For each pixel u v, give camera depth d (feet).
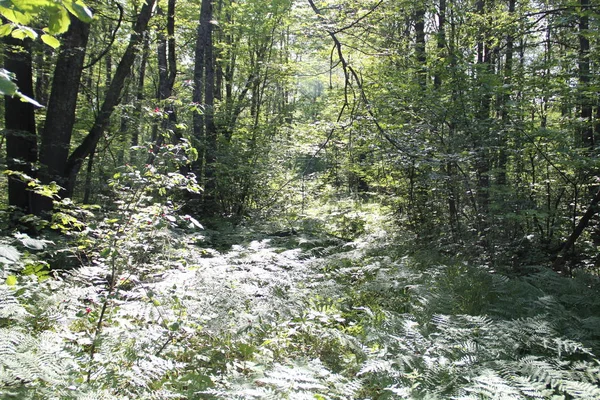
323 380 10.05
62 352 9.16
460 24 30.76
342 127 28.48
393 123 30.55
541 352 14.05
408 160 27.27
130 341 11.33
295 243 30.58
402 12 35.04
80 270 14.14
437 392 10.29
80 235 12.81
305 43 46.85
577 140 29.68
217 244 31.37
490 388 9.43
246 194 40.11
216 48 54.24
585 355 13.84
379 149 29.96
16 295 12.64
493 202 26.16
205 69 41.37
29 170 27.58
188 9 53.01
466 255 26.35
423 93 29.78
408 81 30.58
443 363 11.60
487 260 26.16
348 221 36.63
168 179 12.64
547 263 26.20
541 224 29.17
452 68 27.48
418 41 39.60
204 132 40.14
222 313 13.38
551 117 34.12
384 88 32.35
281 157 42.06
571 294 19.10
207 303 13.96
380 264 22.45
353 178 45.03
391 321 14.64
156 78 60.59
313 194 42.24
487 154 28.43
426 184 30.55
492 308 17.89
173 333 12.14
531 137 25.79
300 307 15.34
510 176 31.50
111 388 9.21
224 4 54.65
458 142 27.58
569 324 15.67
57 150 27.73
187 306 13.64
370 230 32.76
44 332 10.78
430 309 16.48
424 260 24.50
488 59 33.73
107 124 29.66
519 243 26.71
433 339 13.47
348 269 21.62
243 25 49.60
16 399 7.24
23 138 27.89
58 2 5.70
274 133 44.55
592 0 25.20
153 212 12.34
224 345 12.93
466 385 10.57
